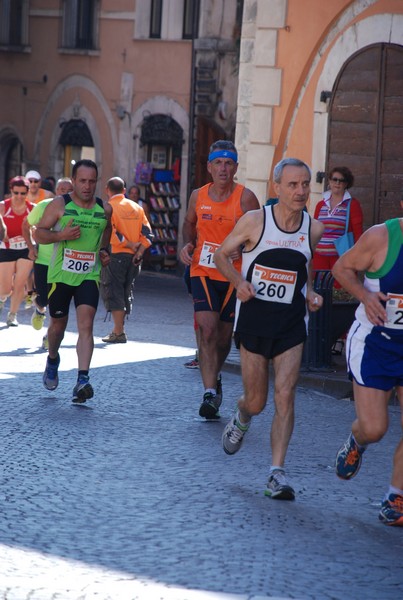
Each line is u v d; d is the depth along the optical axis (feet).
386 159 77.66
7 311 86.48
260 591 26.68
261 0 82.43
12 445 41.39
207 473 38.45
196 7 141.79
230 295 48.11
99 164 155.02
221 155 47.60
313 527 32.48
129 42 150.10
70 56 157.69
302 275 35.91
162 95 146.82
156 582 27.04
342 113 79.30
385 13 76.64
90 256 49.60
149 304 98.94
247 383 36.63
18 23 164.14
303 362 59.41
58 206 49.06
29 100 164.14
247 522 32.63
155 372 59.67
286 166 35.22
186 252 48.24
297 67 81.56
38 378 56.13
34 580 26.84
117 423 46.11
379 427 32.76
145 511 33.45
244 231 35.76
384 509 33.17
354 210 64.39
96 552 29.30
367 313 32.01
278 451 35.58
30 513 32.73
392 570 28.94
